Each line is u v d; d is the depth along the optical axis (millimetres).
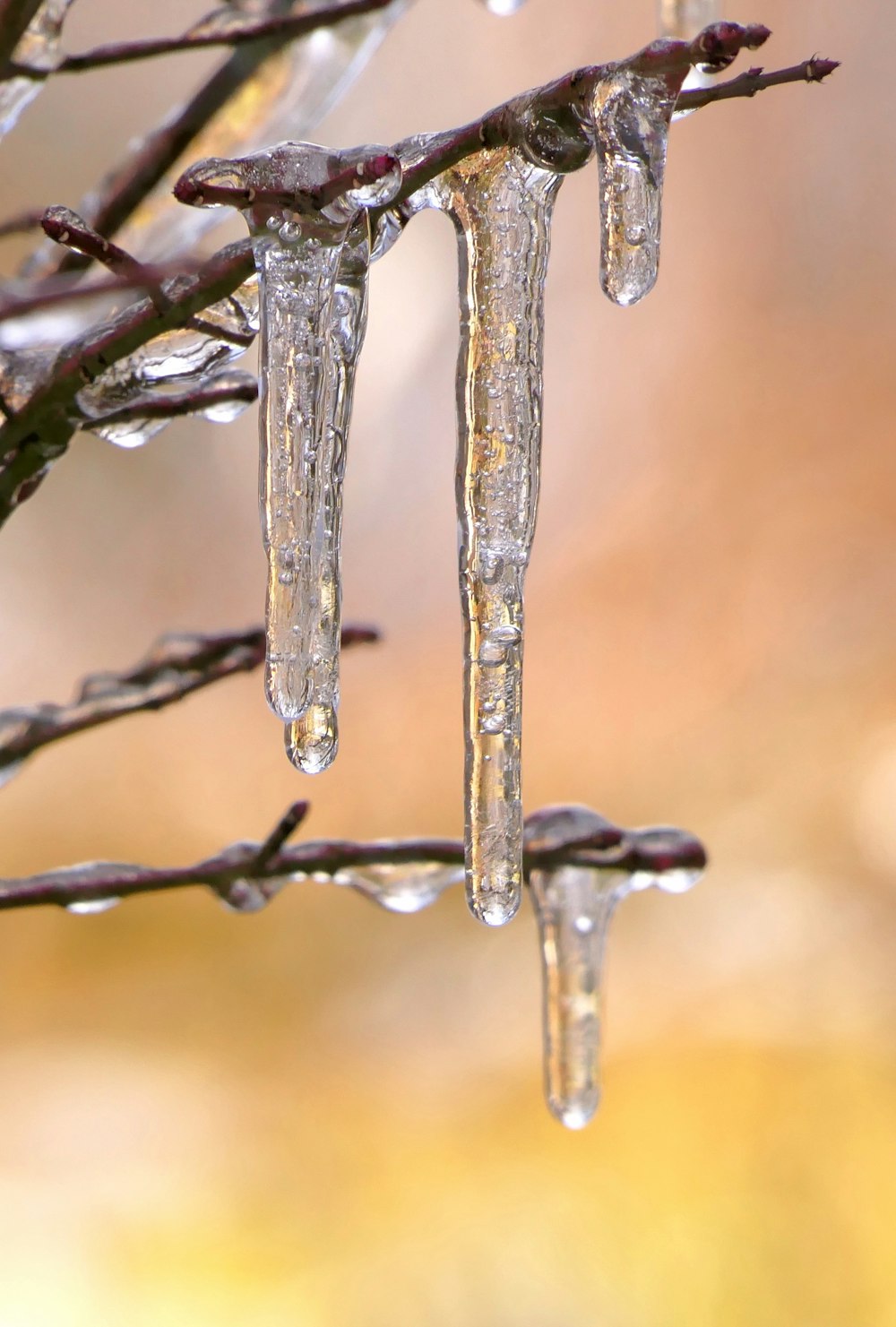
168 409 895
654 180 843
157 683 948
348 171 837
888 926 2490
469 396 872
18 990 2740
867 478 3293
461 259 870
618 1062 2250
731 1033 2277
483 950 2664
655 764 3086
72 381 876
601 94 838
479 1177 2061
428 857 921
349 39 961
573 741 3201
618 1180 2008
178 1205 2059
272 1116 2275
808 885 2625
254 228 848
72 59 925
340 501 870
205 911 2959
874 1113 2059
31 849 3193
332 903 2879
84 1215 2020
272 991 2666
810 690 3066
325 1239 1984
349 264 863
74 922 2920
